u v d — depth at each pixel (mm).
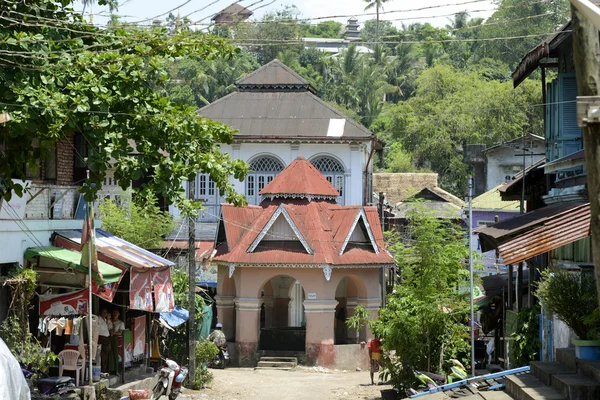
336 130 45625
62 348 22453
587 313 15602
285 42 17797
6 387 12195
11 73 16219
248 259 35500
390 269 44969
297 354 35500
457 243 25156
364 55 93000
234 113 47344
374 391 27266
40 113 16156
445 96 70562
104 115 17062
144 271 22734
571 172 22281
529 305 23359
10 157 17578
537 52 22312
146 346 25875
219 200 45219
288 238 36281
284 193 37344
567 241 17641
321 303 35156
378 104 85000
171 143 17984
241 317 35781
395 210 53312
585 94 10539
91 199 17625
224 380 29938
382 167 73062
